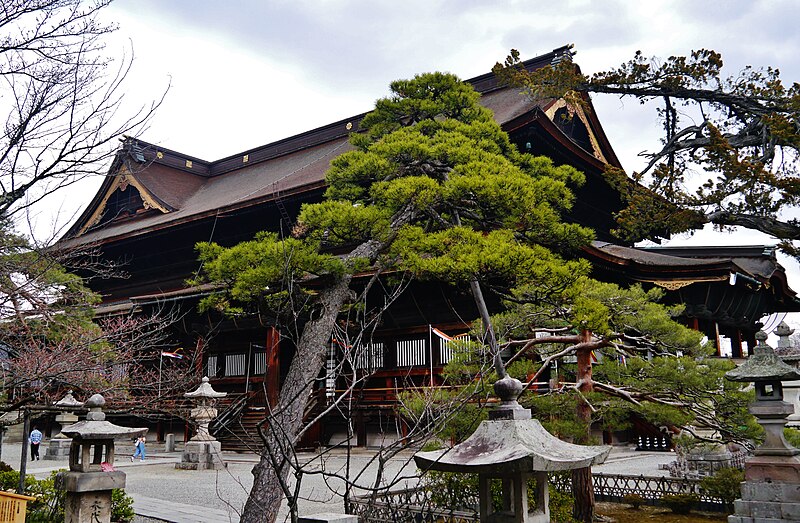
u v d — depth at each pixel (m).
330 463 21.39
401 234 11.00
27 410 11.39
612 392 12.33
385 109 15.36
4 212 8.18
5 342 10.30
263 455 8.60
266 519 8.18
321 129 47.25
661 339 12.95
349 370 26.44
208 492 16.73
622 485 16.92
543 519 6.29
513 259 9.99
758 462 11.55
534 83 20.27
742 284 27.84
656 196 17.16
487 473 6.19
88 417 11.09
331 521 6.23
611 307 12.97
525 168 14.85
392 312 27.78
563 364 15.36
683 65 17.55
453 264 10.03
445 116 16.44
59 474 10.86
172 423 34.53
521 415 6.50
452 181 11.20
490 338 10.90
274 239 11.62
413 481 16.91
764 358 11.91
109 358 12.70
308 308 11.19
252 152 50.72
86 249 10.95
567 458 6.08
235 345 33.06
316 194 30.44
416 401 10.80
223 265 10.80
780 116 15.46
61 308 10.98
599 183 33.81
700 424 12.88
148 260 41.47
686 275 25.69
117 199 47.06
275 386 28.48
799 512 10.90
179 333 34.28
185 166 51.00
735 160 15.13
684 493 14.27
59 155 8.16
